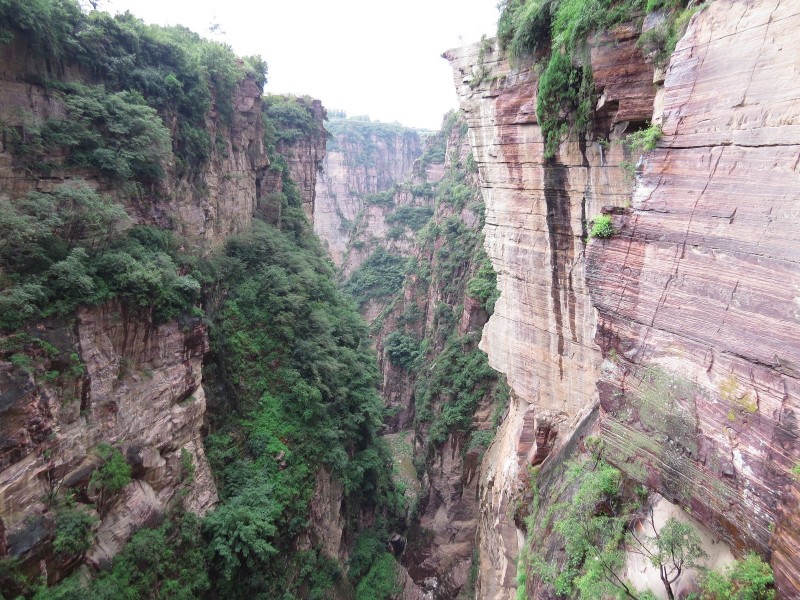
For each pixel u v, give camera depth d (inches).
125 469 652.1
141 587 632.4
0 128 609.6
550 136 566.3
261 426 963.3
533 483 647.1
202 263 992.9
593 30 481.1
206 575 732.0
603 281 363.6
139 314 705.0
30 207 610.9
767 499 250.8
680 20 387.5
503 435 1014.4
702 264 301.3
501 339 757.3
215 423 911.0
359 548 1199.6
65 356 593.6
